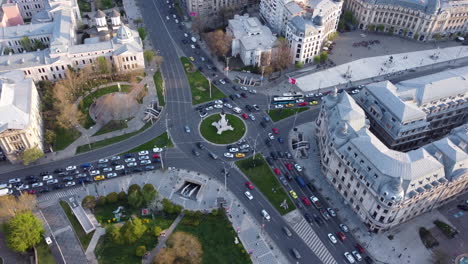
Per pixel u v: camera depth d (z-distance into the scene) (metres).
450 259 195.00
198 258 187.88
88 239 199.00
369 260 193.88
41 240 198.00
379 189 193.50
